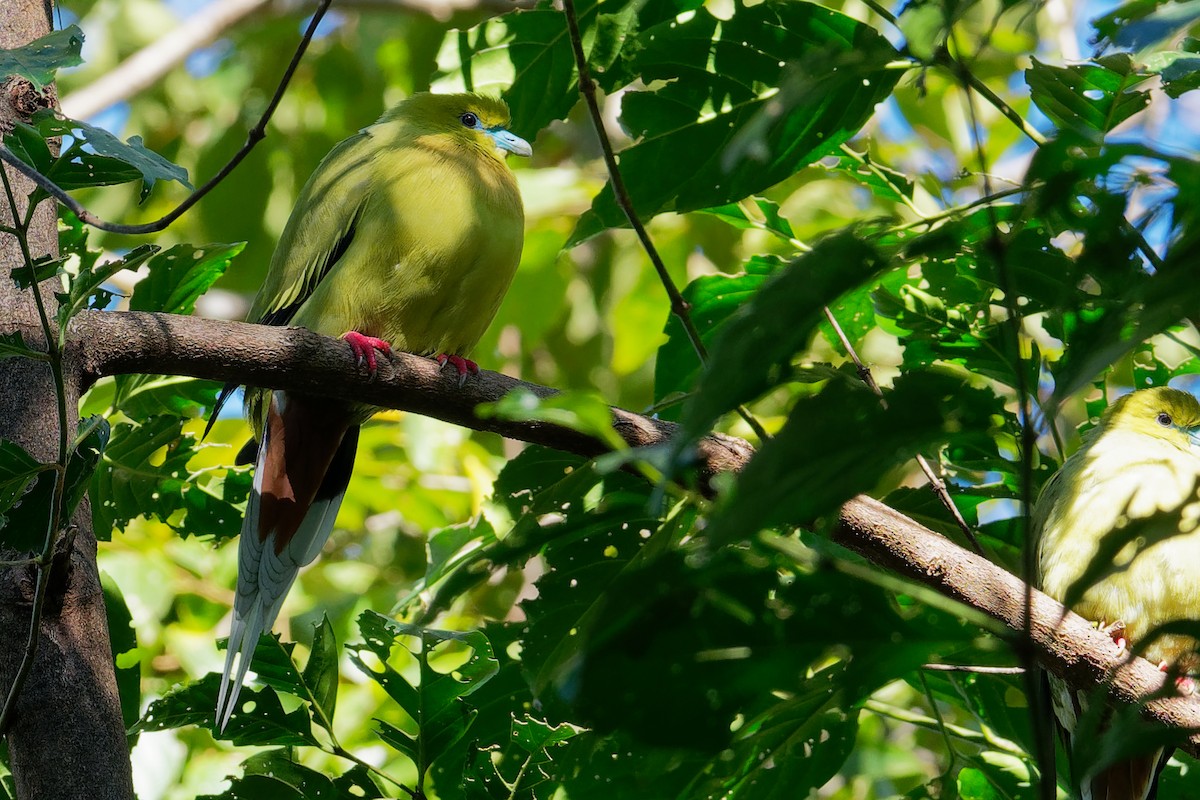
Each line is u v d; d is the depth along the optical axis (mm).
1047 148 3031
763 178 6945
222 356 6055
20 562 4984
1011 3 3666
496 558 5586
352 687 10797
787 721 5148
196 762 9430
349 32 15383
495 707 6840
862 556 5910
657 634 3225
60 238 7633
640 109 6906
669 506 6457
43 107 6609
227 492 8281
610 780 4863
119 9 15977
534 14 7078
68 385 5777
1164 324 2871
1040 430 2990
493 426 6363
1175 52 5578
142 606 11062
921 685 7367
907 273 7230
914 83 6359
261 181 14672
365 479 12594
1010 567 7426
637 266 14375
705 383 2945
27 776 5434
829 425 3023
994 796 6953
